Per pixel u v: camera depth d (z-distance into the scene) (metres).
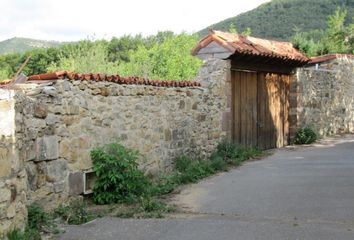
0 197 4.21
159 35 29.86
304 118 14.06
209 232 5.03
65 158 6.16
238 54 10.77
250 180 8.13
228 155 10.39
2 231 4.23
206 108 10.23
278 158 10.77
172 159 9.01
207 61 10.63
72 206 6.04
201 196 7.00
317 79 14.95
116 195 6.66
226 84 10.78
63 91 6.14
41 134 5.71
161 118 8.65
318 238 4.71
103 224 5.44
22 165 4.79
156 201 6.60
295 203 6.33
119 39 30.62
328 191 6.98
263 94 12.47
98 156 6.65
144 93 8.09
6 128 4.37
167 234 4.99
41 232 5.02
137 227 5.29
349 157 10.45
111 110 7.18
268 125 12.69
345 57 17.02
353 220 5.42
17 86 5.80
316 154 11.19
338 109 16.45
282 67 13.12
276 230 5.04
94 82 6.78
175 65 20.44
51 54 26.70
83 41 24.36
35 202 5.58
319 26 43.38
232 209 6.14
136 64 20.31
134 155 7.11
